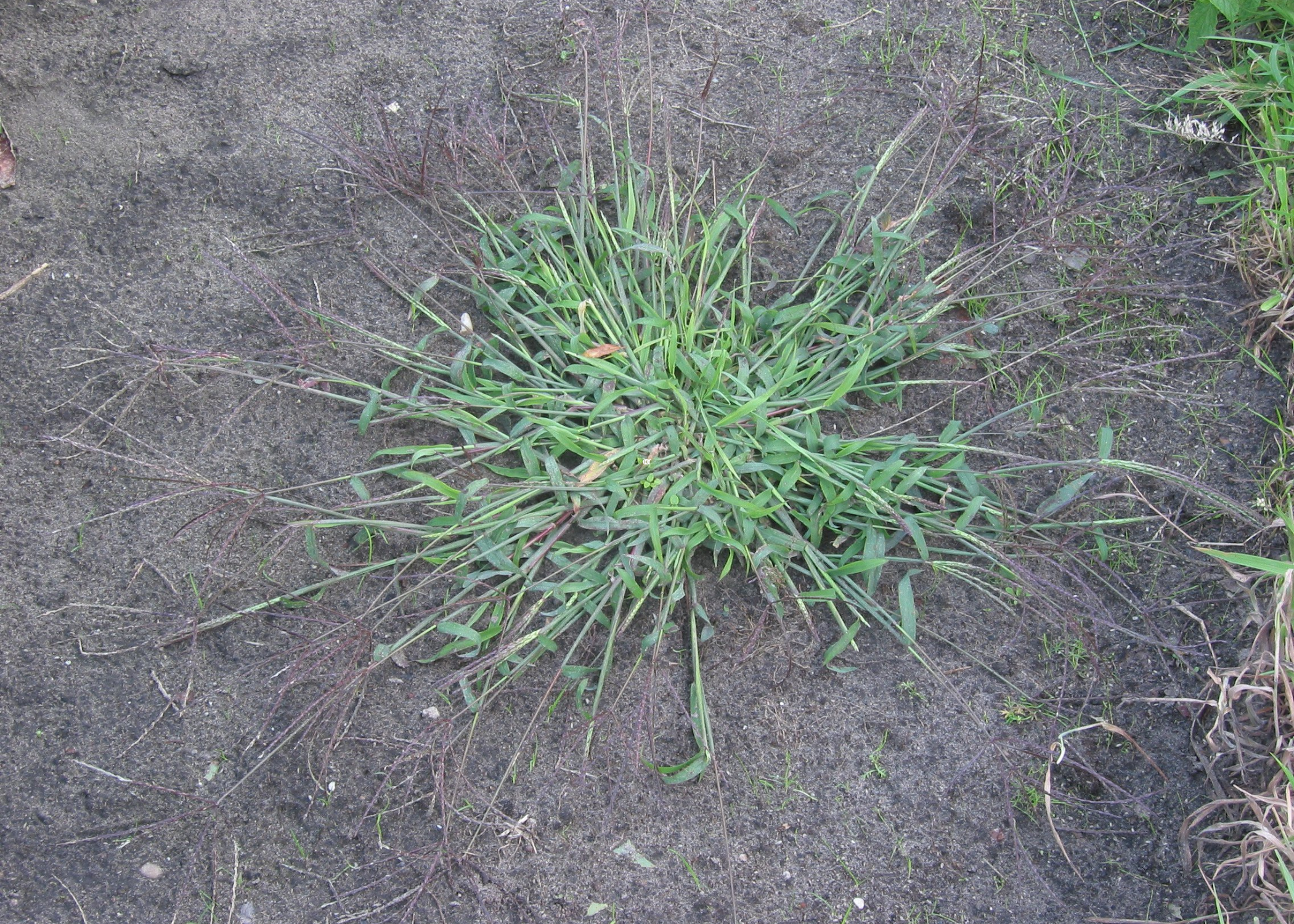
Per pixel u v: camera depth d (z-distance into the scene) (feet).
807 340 3.00
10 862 2.59
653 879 2.60
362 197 3.20
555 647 2.64
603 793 2.66
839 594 2.73
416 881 2.60
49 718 2.70
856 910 2.59
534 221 3.00
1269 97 3.27
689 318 2.96
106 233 3.13
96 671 2.74
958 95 3.33
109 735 2.69
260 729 2.70
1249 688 2.62
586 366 2.85
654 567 2.65
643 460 2.79
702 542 2.80
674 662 2.78
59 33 3.36
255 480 2.91
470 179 3.22
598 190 3.14
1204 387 3.04
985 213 3.24
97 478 2.89
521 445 2.79
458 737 2.69
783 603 2.79
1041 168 3.29
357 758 2.69
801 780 2.69
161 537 2.85
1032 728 2.74
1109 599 2.85
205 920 2.56
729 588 2.85
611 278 3.01
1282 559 2.83
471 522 2.75
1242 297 3.12
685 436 2.82
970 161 3.29
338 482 2.91
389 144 3.10
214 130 3.26
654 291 2.99
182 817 2.63
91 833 2.62
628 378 2.84
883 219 3.16
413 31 3.43
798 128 3.25
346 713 2.71
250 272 3.09
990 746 2.70
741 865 2.62
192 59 3.35
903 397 3.05
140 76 3.32
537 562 2.74
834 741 2.72
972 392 3.05
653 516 2.63
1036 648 2.81
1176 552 2.88
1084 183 3.27
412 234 3.18
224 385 2.99
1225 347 3.07
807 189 3.26
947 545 2.87
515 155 3.27
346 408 2.99
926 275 3.04
